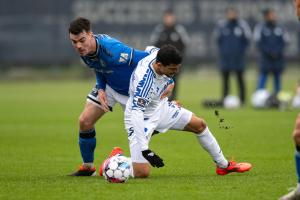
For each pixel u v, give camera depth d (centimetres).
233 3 12069
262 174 3075
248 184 2780
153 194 2578
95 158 3797
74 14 12256
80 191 2662
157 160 2684
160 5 12162
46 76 13000
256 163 3456
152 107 2909
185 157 3747
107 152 4041
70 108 7425
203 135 3003
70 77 13150
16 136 4838
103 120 6184
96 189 2697
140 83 2791
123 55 2973
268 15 7238
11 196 2589
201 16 12175
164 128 2973
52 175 3142
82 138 3073
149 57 2855
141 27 12194
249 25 12044
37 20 12356
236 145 4178
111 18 12175
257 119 5856
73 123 5794
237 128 5128
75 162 3597
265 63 7281
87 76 13300
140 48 12219
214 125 5219
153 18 12188
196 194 2577
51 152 4003
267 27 7244
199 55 12344
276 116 6166
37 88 11225
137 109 2764
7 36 12406
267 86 11088
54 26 12375
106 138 4741
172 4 12150
